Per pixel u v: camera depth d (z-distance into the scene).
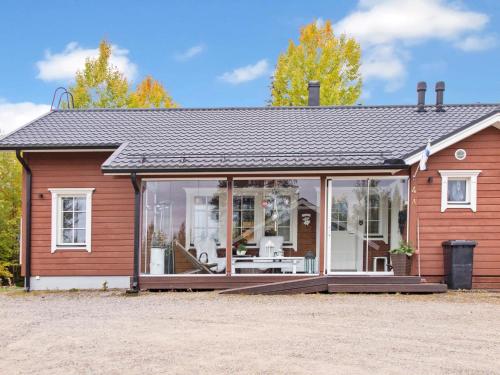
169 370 6.63
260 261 13.58
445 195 13.70
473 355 7.21
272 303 11.24
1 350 7.67
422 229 13.70
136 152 13.76
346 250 13.55
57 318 9.89
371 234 13.59
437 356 7.15
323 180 13.54
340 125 15.87
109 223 14.73
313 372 6.51
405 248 13.27
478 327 8.80
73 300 12.28
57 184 14.80
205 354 7.28
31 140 14.52
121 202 14.74
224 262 13.55
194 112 17.80
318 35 22.81
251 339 8.03
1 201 24.05
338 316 9.73
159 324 9.16
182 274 13.57
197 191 13.79
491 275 13.57
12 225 24.42
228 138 14.88
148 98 27.64
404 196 13.70
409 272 13.50
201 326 8.96
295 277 13.36
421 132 14.80
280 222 13.66
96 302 11.84
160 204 13.79
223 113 17.66
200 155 13.52
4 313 10.53
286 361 6.94
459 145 13.69
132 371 6.62
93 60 24.19
